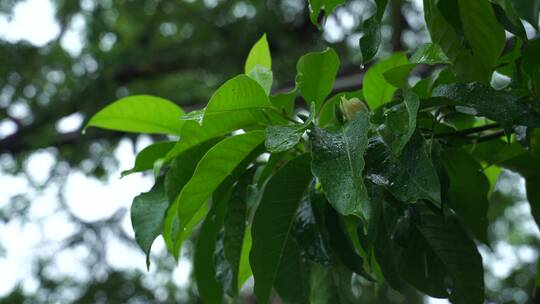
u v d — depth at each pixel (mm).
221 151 1352
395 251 1461
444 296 1459
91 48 6016
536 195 1547
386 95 1522
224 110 1362
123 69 5906
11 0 6039
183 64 5949
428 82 1451
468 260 1458
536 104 1357
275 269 1375
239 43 5891
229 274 1443
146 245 1383
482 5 1323
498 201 6660
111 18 6398
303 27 5891
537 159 1528
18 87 6066
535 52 1377
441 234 1468
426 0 1365
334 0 1298
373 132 1320
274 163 1381
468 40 1342
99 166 6047
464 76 1363
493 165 1647
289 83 4992
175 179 1408
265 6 5977
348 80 4301
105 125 1548
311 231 1370
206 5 6434
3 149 5719
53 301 6191
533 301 1749
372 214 1247
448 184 1324
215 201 1409
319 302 1489
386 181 1251
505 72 1514
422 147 1249
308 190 1396
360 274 1369
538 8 1194
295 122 1410
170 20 6352
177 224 1392
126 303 6137
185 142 1408
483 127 1431
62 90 5902
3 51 6094
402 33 5508
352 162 1219
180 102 6004
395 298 5543
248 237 1519
